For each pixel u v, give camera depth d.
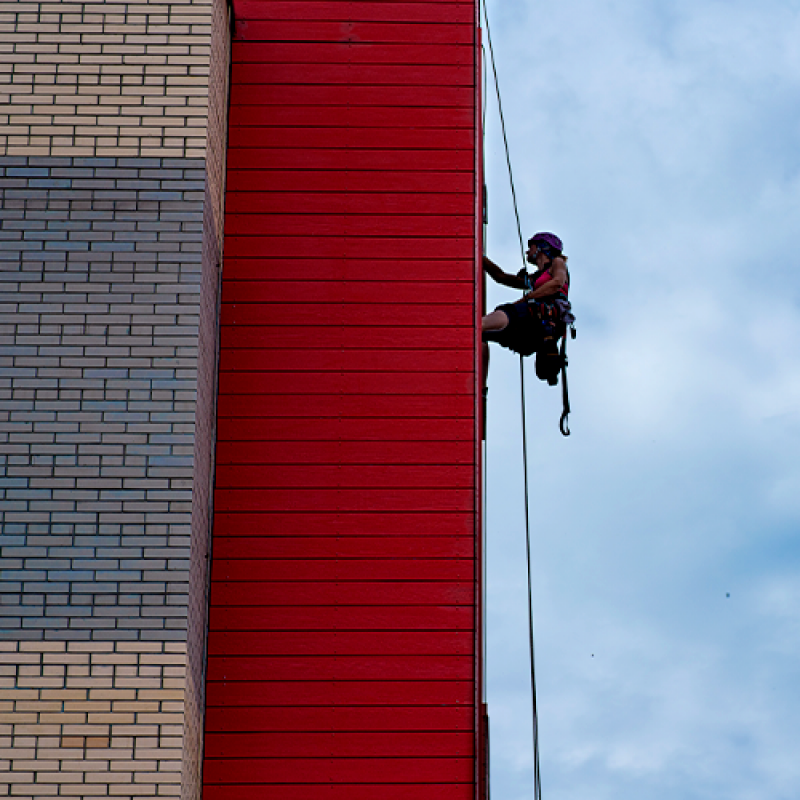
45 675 12.68
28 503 13.16
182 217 14.11
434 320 16.11
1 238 13.94
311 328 16.03
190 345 13.71
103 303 13.80
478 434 15.70
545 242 17.27
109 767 12.46
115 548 13.06
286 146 16.67
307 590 15.10
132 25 14.66
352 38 17.11
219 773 14.42
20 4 14.64
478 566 15.23
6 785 12.36
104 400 13.50
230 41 16.94
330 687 14.75
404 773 14.45
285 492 15.45
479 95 16.97
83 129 14.30
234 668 14.80
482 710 15.54
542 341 16.67
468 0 17.31
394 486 15.49
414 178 16.61
